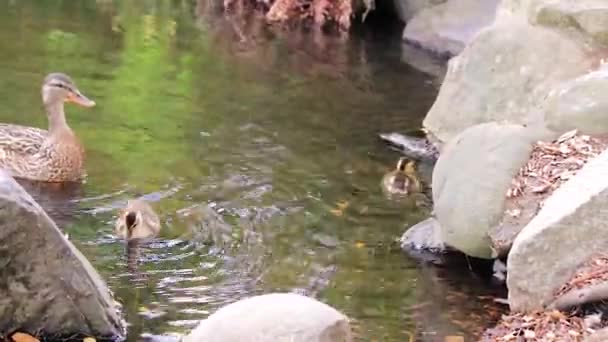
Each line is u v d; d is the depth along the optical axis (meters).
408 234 9.23
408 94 14.75
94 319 7.00
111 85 14.12
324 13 19.98
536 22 12.36
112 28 18.41
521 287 7.46
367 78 15.66
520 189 8.73
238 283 8.14
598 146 9.10
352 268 8.58
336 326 6.32
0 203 6.55
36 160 10.18
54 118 10.34
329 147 11.90
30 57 15.34
